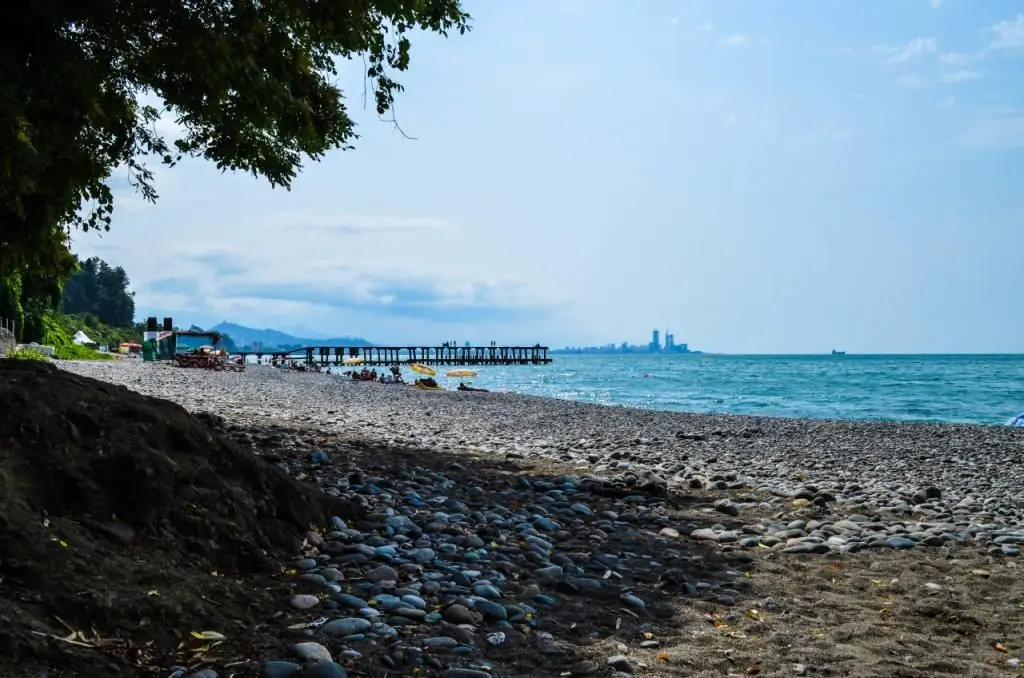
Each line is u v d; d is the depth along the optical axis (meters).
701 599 5.06
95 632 3.51
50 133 7.11
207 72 7.48
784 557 6.28
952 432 19.80
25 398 4.70
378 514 6.27
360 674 3.55
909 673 3.92
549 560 5.68
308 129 8.77
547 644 4.05
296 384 31.73
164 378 27.80
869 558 6.34
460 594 4.66
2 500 3.97
